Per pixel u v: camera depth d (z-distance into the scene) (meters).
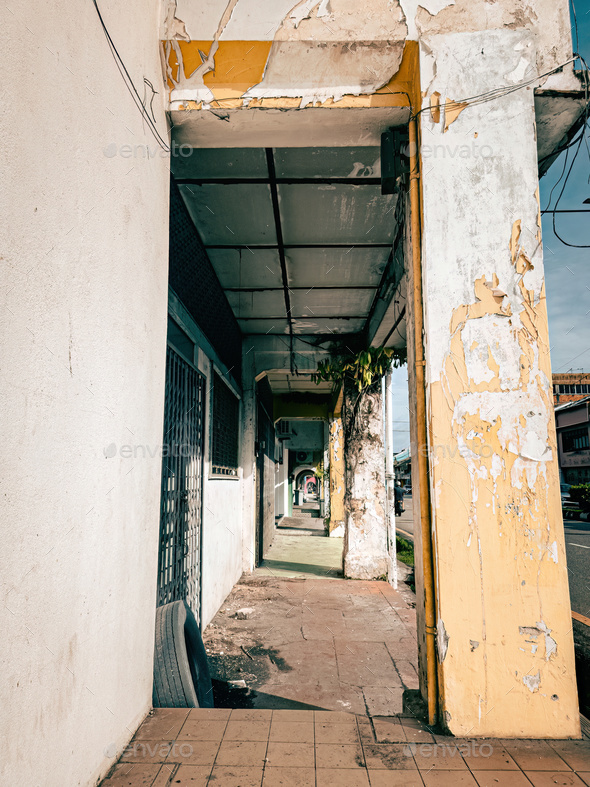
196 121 2.62
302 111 2.55
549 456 2.22
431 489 2.24
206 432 4.84
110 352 1.81
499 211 2.35
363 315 6.56
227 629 4.68
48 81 1.37
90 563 1.62
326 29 2.53
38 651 1.29
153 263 2.34
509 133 2.39
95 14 1.71
